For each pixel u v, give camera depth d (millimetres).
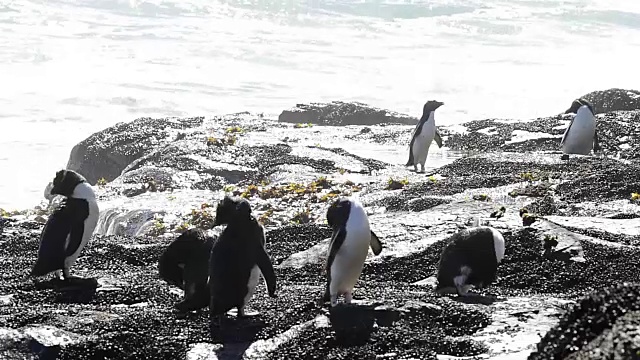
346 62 101000
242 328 16766
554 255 22953
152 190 40094
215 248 16766
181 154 45312
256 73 91688
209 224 32625
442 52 113750
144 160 47000
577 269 22281
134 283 20688
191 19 125312
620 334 10695
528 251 23250
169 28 116250
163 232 32469
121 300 19453
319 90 85062
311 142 50250
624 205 30484
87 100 74688
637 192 32656
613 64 110125
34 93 76062
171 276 18484
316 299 18531
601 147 47844
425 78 93625
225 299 16641
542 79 97312
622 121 52031
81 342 15836
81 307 18531
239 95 80812
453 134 53812
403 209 31719
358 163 43781
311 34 121688
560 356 11484
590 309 11969
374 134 53844
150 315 17547
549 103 84062
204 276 17719
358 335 16141
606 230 26266
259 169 42812
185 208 35688
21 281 20969
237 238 16656
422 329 16750
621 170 35469
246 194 38062
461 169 41344
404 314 17109
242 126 55688
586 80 97625
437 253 23781
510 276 22109
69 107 71938
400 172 42344
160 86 82438
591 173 36000
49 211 38562
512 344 15836
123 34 109750
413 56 109000
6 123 64875
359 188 38531
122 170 50562
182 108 74688
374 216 28969
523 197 31969
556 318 17406
